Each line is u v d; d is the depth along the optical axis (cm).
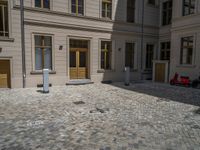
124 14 1719
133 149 453
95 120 652
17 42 1252
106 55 1673
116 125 607
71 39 1489
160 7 1920
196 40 1440
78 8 1491
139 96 1072
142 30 1842
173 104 891
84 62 1580
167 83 1650
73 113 727
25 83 1297
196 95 1116
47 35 1359
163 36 1897
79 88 1319
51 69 1410
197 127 598
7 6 1214
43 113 722
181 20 1555
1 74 1251
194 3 1463
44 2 1350
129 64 1822
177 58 1603
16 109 772
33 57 1318
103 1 1602
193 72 1461
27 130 559
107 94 1116
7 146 461
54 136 520
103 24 1598
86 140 498
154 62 1781
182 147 466
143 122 638
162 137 522
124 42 1741
